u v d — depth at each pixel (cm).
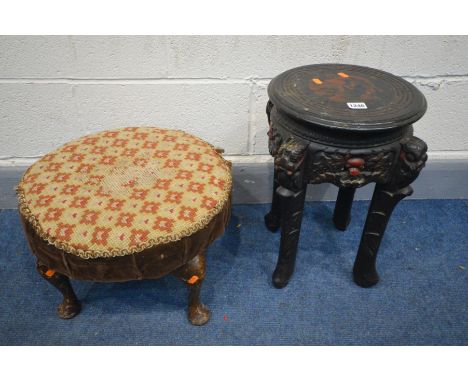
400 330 105
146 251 80
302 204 98
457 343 102
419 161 86
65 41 115
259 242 133
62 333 104
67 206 83
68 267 83
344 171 88
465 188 150
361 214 146
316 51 120
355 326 106
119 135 106
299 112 83
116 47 117
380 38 118
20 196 88
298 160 87
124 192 86
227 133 135
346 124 79
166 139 104
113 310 110
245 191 148
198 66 121
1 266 122
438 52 121
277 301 112
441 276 120
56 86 123
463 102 131
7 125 130
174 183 89
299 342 102
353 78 99
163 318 108
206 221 85
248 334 104
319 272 122
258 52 119
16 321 106
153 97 127
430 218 143
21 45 115
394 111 83
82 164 94
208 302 112
